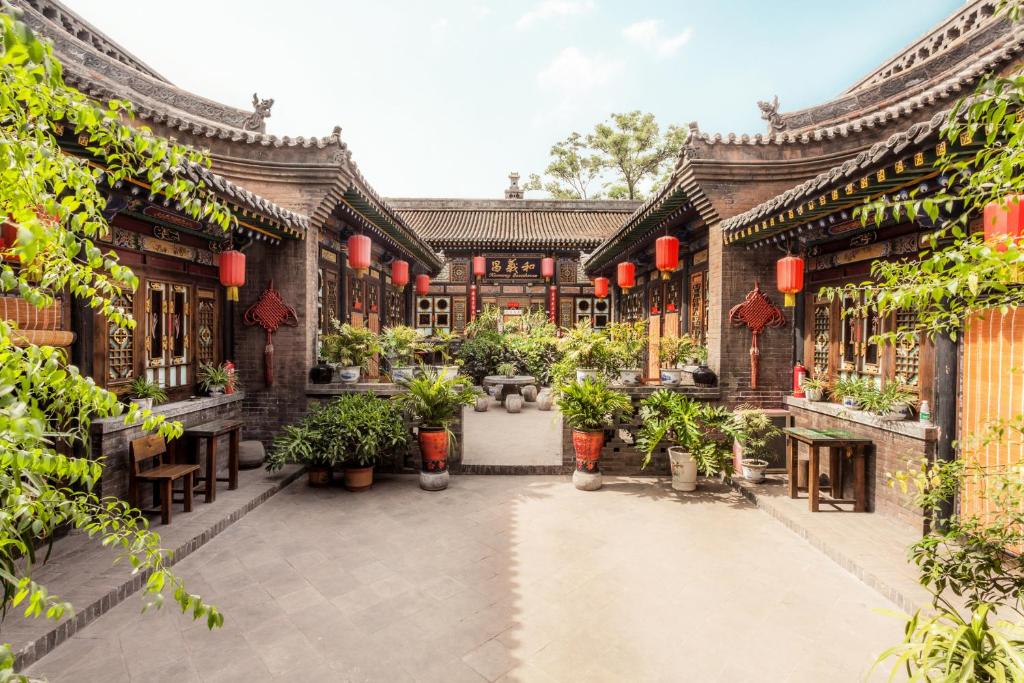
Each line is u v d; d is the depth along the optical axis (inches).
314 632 139.1
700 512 232.7
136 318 231.9
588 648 133.0
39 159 59.6
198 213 81.4
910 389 217.3
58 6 281.1
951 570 100.4
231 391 287.7
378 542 198.7
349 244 337.1
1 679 57.6
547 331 612.4
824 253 279.0
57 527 180.5
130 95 278.4
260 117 333.4
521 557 186.4
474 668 125.0
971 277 69.9
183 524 201.8
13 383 55.5
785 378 308.3
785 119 341.1
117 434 201.6
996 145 90.2
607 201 800.9
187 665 124.3
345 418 259.6
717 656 129.8
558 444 360.2
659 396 278.2
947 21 315.0
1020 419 109.9
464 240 647.1
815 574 173.3
